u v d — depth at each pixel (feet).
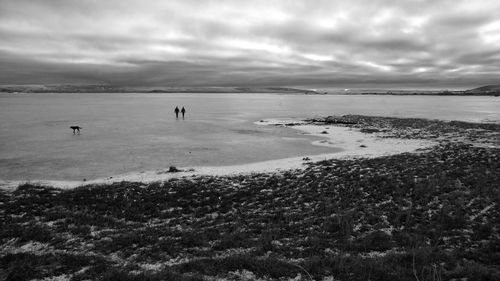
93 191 56.95
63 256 33.47
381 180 59.06
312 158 87.25
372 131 143.13
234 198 53.52
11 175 70.69
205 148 104.22
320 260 31.35
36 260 32.50
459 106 367.86
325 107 350.02
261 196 54.19
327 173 66.44
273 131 146.30
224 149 102.78
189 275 29.12
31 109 285.84
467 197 48.29
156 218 46.47
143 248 35.88
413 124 162.61
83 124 166.40
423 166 68.44
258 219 44.27
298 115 238.07
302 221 43.45
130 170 75.66
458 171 62.44
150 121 185.57
